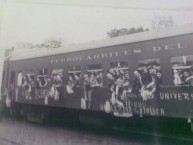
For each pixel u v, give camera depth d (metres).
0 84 1.34
